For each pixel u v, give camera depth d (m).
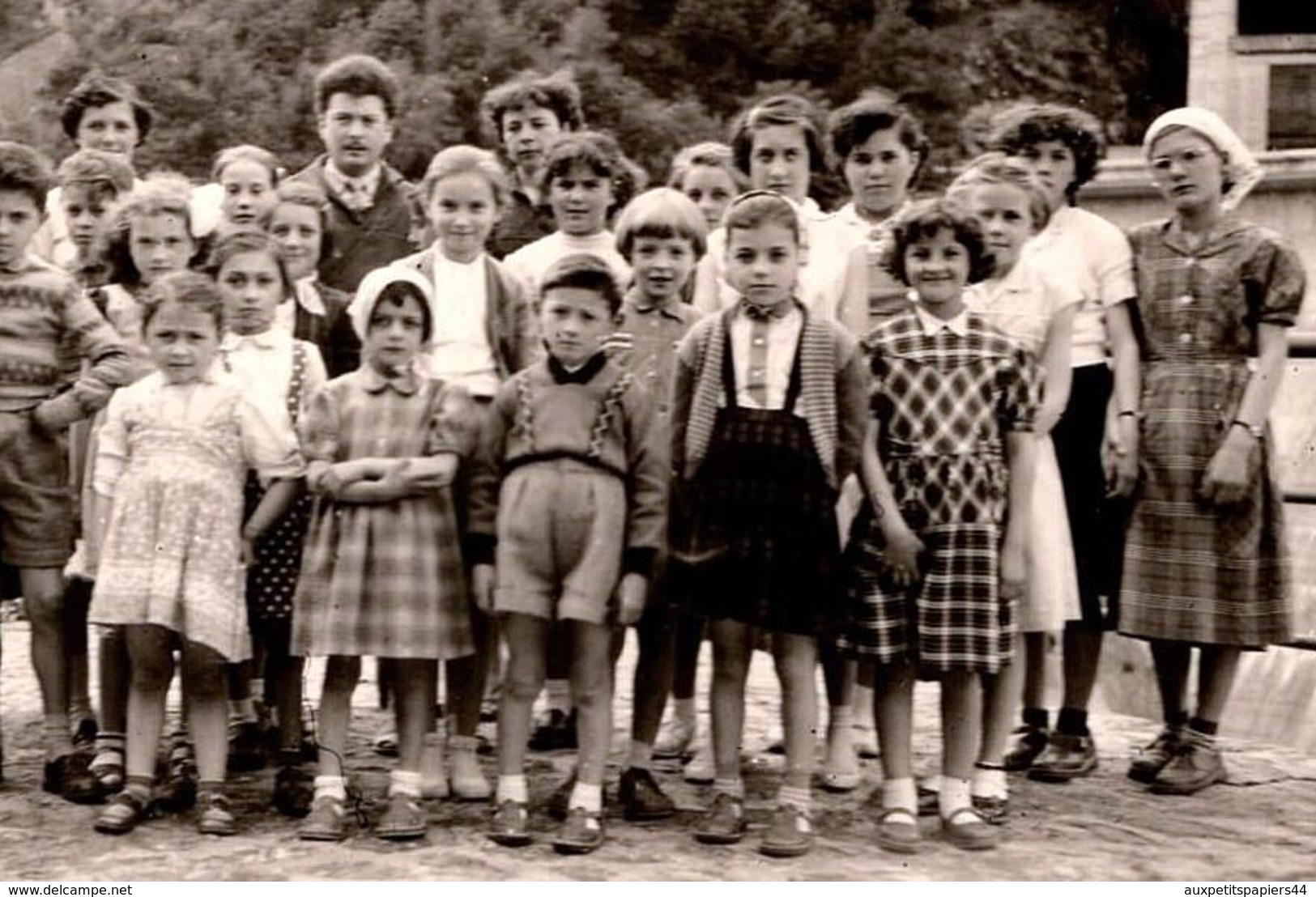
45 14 17.92
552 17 15.99
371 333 4.67
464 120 15.80
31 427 5.04
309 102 16.22
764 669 7.09
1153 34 16.69
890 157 5.35
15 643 7.68
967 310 4.71
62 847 4.49
